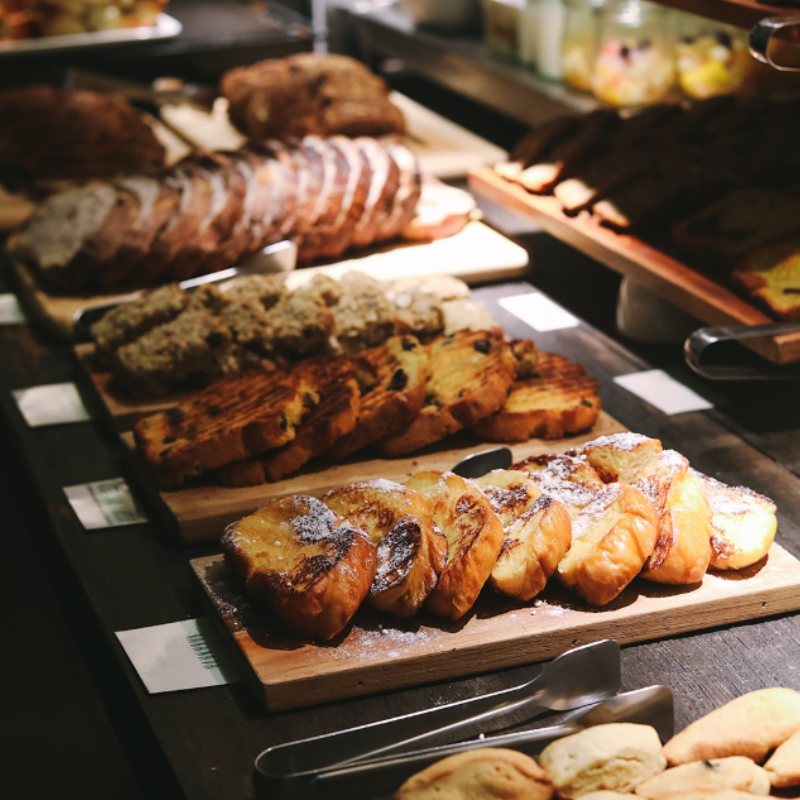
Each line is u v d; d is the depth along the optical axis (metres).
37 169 3.05
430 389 1.81
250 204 2.51
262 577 1.33
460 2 3.68
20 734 2.80
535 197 2.50
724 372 1.79
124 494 1.75
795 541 1.54
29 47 3.72
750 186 2.29
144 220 2.43
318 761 1.12
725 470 1.74
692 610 1.36
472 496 1.41
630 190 2.32
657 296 2.18
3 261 2.76
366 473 1.70
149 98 3.68
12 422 2.00
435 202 2.73
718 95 2.67
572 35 3.05
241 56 3.96
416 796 1.08
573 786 1.09
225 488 1.67
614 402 1.97
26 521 2.03
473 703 1.19
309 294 1.98
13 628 3.18
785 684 1.29
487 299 2.44
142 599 1.49
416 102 4.00
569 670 1.22
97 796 2.59
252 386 1.80
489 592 1.38
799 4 1.77
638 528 1.34
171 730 1.25
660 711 1.19
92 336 2.06
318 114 3.24
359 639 1.31
